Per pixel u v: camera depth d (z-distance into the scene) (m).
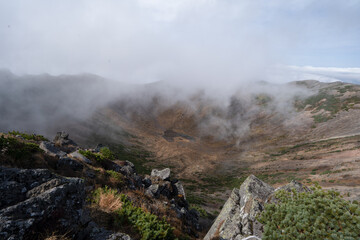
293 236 5.05
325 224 4.79
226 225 11.22
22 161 8.87
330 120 134.38
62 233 4.29
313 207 5.17
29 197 4.45
